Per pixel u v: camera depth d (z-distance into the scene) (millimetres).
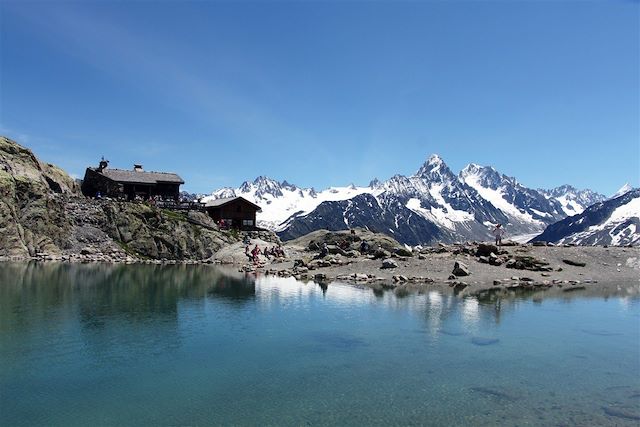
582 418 18484
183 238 97688
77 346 27531
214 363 24984
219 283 55812
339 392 21141
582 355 27031
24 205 85875
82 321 33656
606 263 67438
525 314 38312
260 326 33344
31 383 21719
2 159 96062
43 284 50688
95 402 19703
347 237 107375
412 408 19438
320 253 81562
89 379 22312
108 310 37812
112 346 27703
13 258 77812
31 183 88188
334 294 47500
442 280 56594
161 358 25672
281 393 20969
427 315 37500
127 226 94250
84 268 69062
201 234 100188
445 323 34844
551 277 59281
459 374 23656
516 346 28859
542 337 31062
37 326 31891
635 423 18062
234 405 19594
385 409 19328
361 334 31391
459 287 52781
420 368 24578
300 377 23016
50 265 71312
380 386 21953
